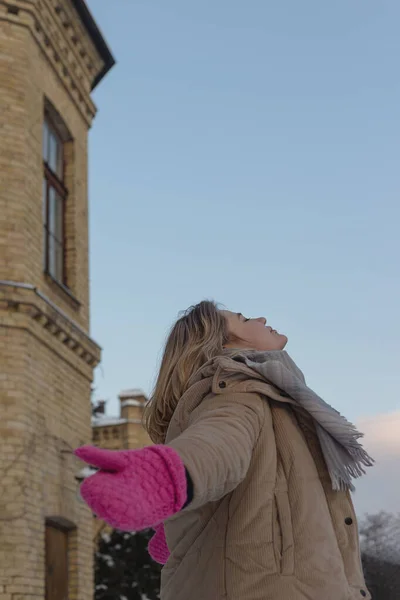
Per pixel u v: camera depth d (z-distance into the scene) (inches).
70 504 539.5
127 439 994.7
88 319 629.9
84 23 641.6
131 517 68.1
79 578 549.0
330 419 95.3
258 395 95.1
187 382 104.0
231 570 89.1
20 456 467.5
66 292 579.8
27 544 457.7
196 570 92.4
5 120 525.3
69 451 546.9
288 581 87.2
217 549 90.9
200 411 93.9
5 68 535.8
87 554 570.6
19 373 482.6
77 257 621.0
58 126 626.8
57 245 608.7
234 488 88.2
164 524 101.3
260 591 87.4
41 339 514.9
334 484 94.3
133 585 872.9
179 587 94.3
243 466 81.7
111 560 880.9
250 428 89.4
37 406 501.4
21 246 507.8
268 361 97.6
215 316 110.7
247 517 90.0
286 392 97.7
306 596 86.9
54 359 541.3
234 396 93.7
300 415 98.9
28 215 522.3
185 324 111.4
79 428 577.3
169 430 100.0
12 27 546.3
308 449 96.3
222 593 88.8
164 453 73.1
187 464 74.3
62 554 542.6
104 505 67.7
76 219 631.2
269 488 91.2
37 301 500.7
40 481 490.9
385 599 121.6
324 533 90.5
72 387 571.8
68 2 608.4
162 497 70.9
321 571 88.2
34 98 556.7
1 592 436.5
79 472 560.4
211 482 76.2
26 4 551.8
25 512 460.8
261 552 88.8
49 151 615.2
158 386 110.0
